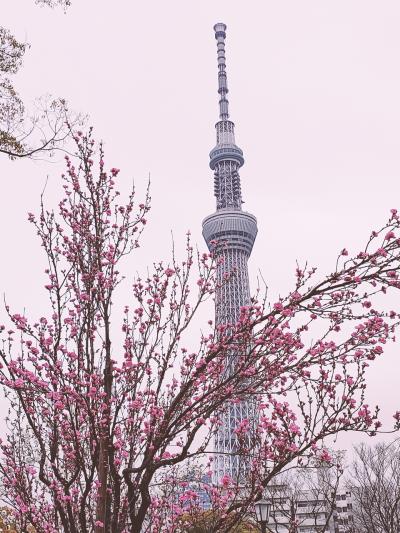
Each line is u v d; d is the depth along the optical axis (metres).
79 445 6.53
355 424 6.51
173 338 7.41
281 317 6.41
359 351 6.50
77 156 8.12
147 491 6.34
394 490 21.97
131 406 6.73
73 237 7.70
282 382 6.73
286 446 6.49
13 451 7.13
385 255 6.12
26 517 6.88
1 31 8.62
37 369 7.03
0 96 8.26
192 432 6.40
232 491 7.52
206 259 8.05
